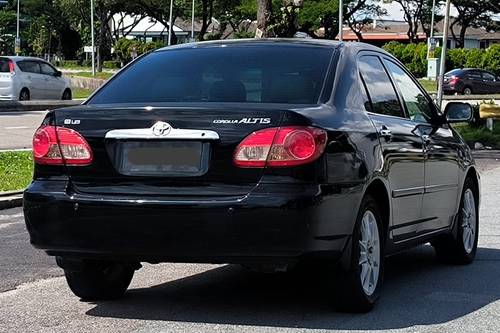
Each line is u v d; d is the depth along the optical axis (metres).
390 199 7.43
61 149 6.68
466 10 88.38
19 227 11.75
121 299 7.72
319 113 6.61
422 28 94.94
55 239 6.61
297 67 7.26
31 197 6.67
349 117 6.98
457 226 9.24
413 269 9.28
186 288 8.20
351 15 75.31
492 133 27.72
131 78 7.53
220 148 6.33
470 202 9.66
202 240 6.25
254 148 6.28
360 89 7.44
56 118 6.78
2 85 35.38
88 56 96.56
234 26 83.69
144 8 85.00
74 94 45.84
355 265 6.84
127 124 6.53
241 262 6.33
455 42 98.69
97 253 6.54
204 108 6.46
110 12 91.62
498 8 84.12
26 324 6.83
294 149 6.26
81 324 6.82
